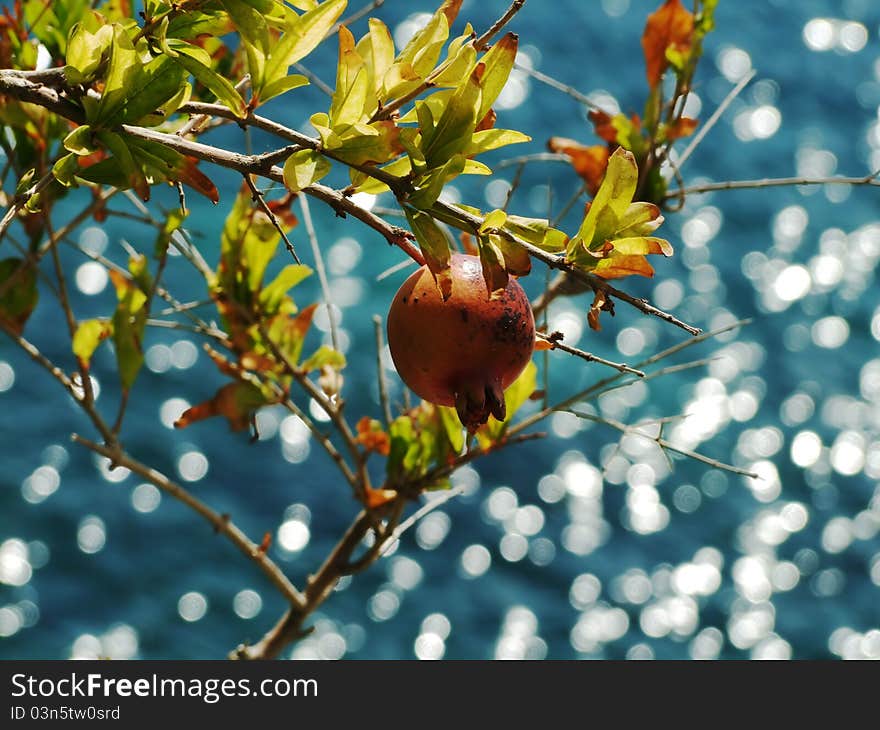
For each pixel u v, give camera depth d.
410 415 3.64
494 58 2.18
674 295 21.94
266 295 3.64
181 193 2.22
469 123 2.11
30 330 18.16
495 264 2.05
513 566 16.47
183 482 16.69
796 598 16.62
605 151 3.72
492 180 22.78
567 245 2.17
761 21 31.14
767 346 21.12
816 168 26.23
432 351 2.16
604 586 16.44
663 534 17.41
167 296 3.55
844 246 23.67
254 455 17.27
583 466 18.20
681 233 23.58
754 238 23.73
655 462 18.45
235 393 3.61
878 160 26.77
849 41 30.91
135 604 14.82
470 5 29.20
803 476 18.64
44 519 15.70
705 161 26.00
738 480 18.45
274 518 16.48
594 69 27.86
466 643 15.17
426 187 2.06
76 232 19.55
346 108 2.08
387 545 3.63
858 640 16.06
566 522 17.28
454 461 3.57
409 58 2.16
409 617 15.33
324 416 17.69
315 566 15.89
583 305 20.69
